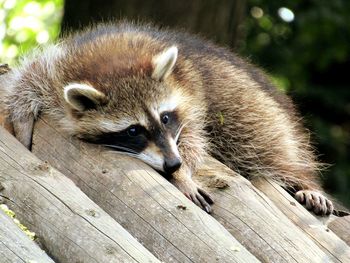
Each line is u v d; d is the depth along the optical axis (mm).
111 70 10555
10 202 8633
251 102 11906
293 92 19953
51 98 10672
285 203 10219
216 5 15844
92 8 15859
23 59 11836
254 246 8820
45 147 10148
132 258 7805
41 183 8703
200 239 8398
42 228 8320
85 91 10219
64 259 8070
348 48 23438
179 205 8742
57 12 20953
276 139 11922
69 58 10945
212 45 12562
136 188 9016
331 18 21812
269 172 11664
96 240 7996
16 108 10727
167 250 8445
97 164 9484
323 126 23203
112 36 11336
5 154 9195
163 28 13555
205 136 11328
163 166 9891
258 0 22531
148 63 10633
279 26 23078
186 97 10836
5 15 20797
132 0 15625
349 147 23672
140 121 10305
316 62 23344
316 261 8594
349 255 9094
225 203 9320
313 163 12445
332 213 10539
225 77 11828
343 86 24219
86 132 10406
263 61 22828
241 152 11789
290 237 8836
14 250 7465
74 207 8391
